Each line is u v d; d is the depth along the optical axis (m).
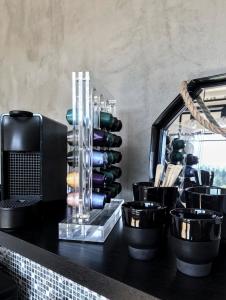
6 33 1.42
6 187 0.73
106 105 0.86
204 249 0.40
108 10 1.00
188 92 0.74
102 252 0.51
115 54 0.98
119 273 0.43
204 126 0.70
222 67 0.75
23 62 1.34
